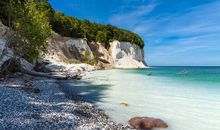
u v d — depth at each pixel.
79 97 23.86
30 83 27.02
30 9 37.78
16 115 12.69
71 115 14.43
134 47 129.62
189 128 14.47
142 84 37.00
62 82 35.75
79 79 41.69
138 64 124.06
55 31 85.44
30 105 15.49
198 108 19.59
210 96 25.53
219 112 18.27
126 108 19.50
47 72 47.81
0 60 30.09
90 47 102.44
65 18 93.31
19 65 35.66
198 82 41.31
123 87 32.62
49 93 22.47
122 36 123.69
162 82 40.78
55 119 13.05
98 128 12.50
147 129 14.27
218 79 47.94
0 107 13.66
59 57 70.75
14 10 31.41
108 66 100.06
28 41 34.28
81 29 98.50
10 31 32.25
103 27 119.00
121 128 13.54
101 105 20.50
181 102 22.02
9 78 29.80
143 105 20.69
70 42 87.31
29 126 11.25
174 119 16.36
